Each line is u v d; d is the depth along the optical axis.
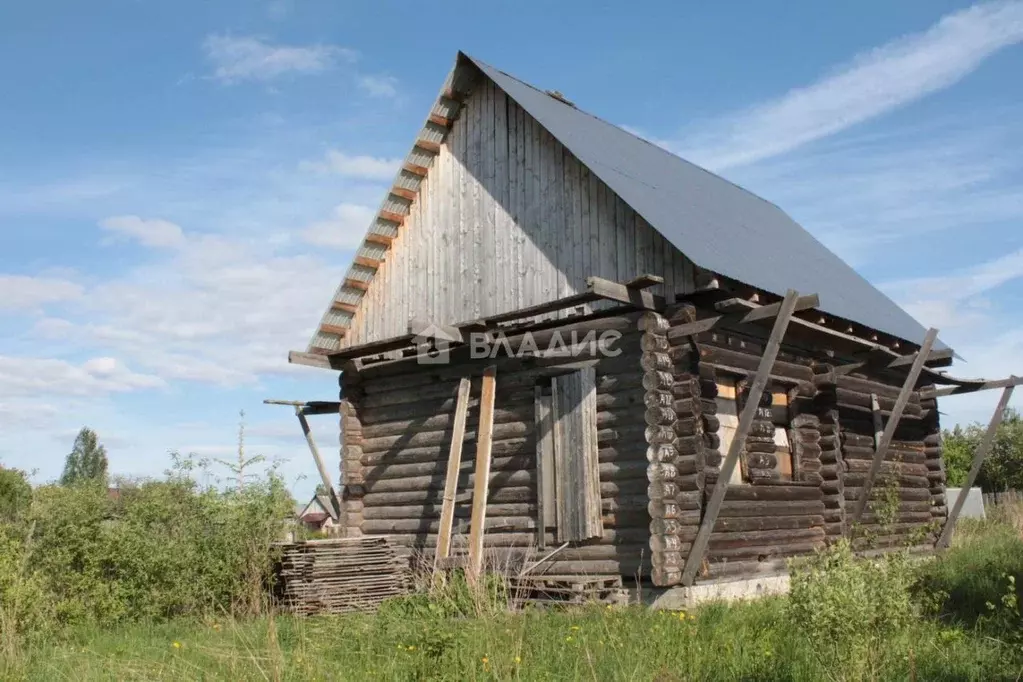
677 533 13.48
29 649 11.45
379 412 17.95
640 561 13.76
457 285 16.86
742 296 14.35
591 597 13.09
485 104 17.05
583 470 14.40
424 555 16.50
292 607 14.44
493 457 15.86
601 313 14.67
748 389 15.27
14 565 12.80
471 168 17.05
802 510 16.05
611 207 15.00
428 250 17.44
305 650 10.18
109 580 13.99
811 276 18.30
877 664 8.20
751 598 13.77
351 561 15.16
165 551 14.19
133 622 13.69
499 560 15.29
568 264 15.38
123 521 14.44
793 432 16.30
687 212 16.16
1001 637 9.81
